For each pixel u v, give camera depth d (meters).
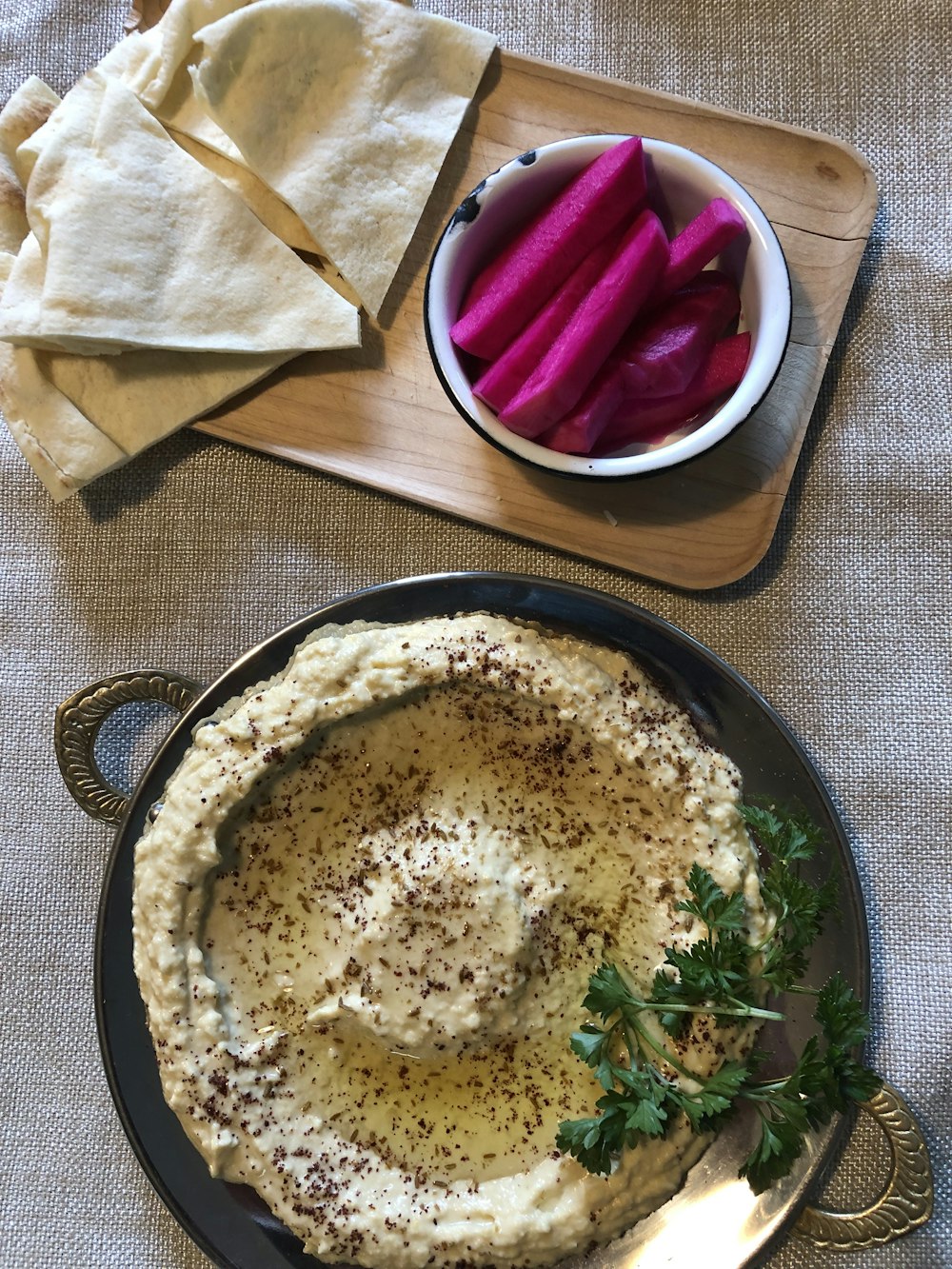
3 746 0.39
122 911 0.35
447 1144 0.34
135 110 0.36
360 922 0.34
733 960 0.31
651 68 0.39
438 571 0.38
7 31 0.40
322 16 0.34
